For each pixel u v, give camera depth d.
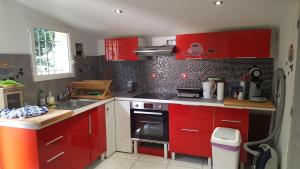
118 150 3.30
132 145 3.26
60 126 2.15
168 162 2.95
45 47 2.84
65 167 2.25
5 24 2.25
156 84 3.62
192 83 3.40
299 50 1.76
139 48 3.26
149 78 3.65
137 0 2.18
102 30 3.29
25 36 2.48
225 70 3.19
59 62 3.13
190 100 2.86
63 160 2.22
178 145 2.94
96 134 2.80
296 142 1.84
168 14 2.48
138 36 3.52
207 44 2.91
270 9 2.17
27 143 1.91
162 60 3.53
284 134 2.13
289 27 2.12
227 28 2.90
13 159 1.99
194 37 2.96
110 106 3.12
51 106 2.57
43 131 1.94
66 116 2.16
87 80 3.52
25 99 2.48
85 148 2.59
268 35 2.64
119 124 3.23
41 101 2.64
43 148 1.95
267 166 2.21
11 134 1.95
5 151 2.00
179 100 2.87
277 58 2.75
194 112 2.80
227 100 2.75
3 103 2.08
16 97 2.23
